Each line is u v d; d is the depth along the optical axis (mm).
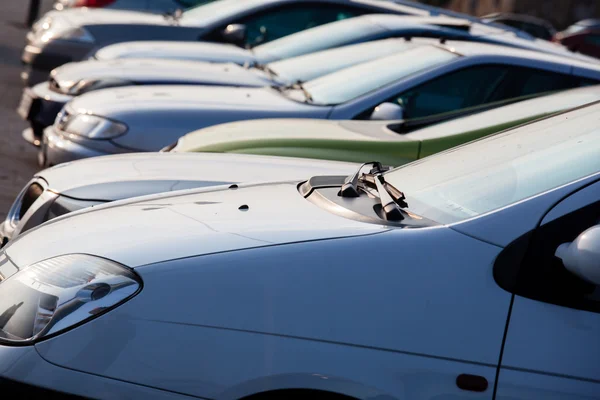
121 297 3717
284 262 3715
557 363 3553
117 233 4164
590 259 3479
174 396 3588
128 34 15375
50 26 15828
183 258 3783
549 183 4176
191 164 6723
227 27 15094
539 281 3643
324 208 4387
